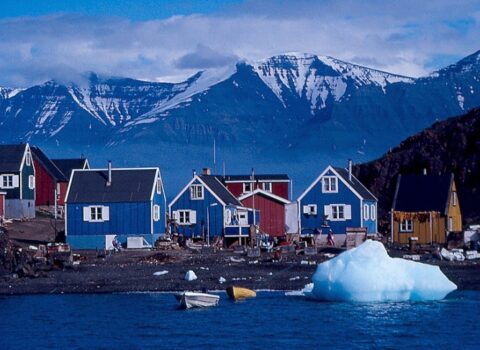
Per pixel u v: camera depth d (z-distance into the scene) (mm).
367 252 65750
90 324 58375
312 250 85312
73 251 88188
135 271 76625
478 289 69188
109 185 93312
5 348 52281
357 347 50938
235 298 66250
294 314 60188
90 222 92312
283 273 75188
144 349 51500
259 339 53156
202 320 58844
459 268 77188
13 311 62906
